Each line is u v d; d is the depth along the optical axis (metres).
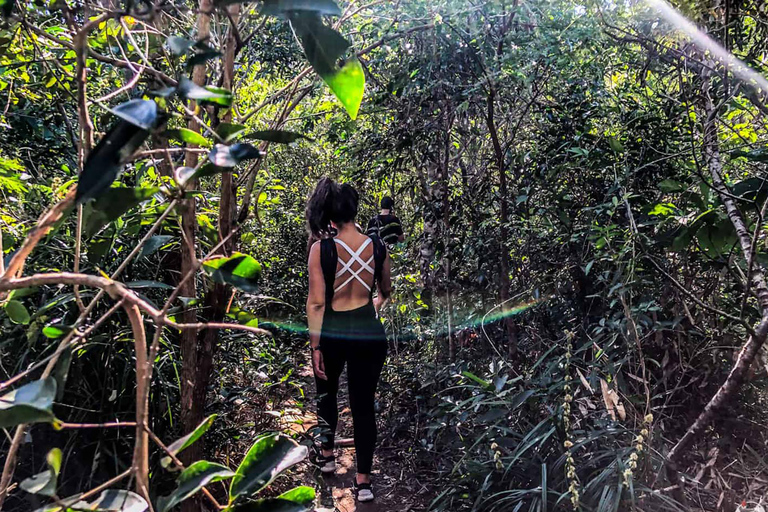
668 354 2.54
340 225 2.87
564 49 2.74
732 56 2.07
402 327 4.25
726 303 2.52
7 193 2.14
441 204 3.46
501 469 2.27
